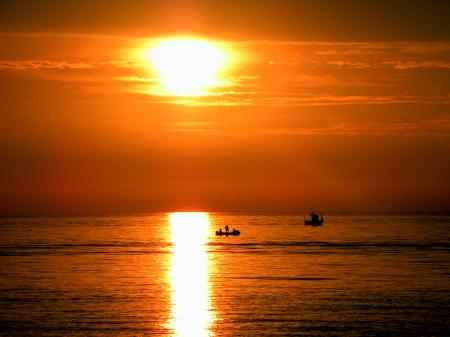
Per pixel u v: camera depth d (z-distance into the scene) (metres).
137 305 163.38
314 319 146.12
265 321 145.00
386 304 161.00
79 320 146.75
